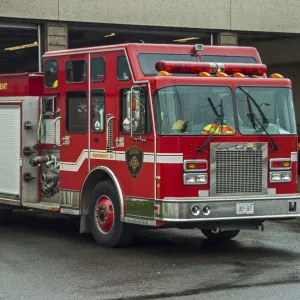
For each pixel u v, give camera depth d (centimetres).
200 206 972
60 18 1755
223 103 1012
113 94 1066
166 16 1891
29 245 1107
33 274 888
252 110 1029
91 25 1812
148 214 999
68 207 1161
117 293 784
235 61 1125
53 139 1201
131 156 1029
